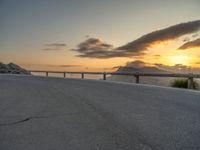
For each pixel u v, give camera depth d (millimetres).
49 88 14781
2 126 6172
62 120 6715
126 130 5750
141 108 8281
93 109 8148
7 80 23062
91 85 16938
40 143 4953
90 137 5266
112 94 11867
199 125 6160
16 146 4816
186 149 4594
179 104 9039
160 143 4891
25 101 9828
